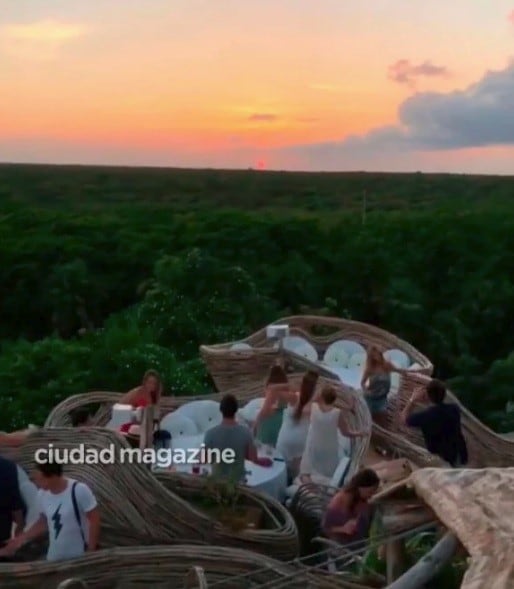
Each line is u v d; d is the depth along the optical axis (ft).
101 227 96.43
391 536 17.42
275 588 18.98
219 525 22.27
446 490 15.38
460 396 67.97
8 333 82.33
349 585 19.27
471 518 14.34
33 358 53.62
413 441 39.04
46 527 20.85
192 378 52.13
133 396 32.71
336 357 46.06
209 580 19.25
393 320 81.20
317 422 30.37
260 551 22.56
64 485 20.45
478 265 87.25
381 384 38.88
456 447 31.83
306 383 31.40
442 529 18.83
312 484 28.68
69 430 22.99
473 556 13.41
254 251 86.74
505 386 67.97
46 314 83.20
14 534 21.59
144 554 19.20
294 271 83.05
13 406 48.65
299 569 19.63
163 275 69.00
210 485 24.62
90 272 86.38
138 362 51.44
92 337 60.44
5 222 98.27
